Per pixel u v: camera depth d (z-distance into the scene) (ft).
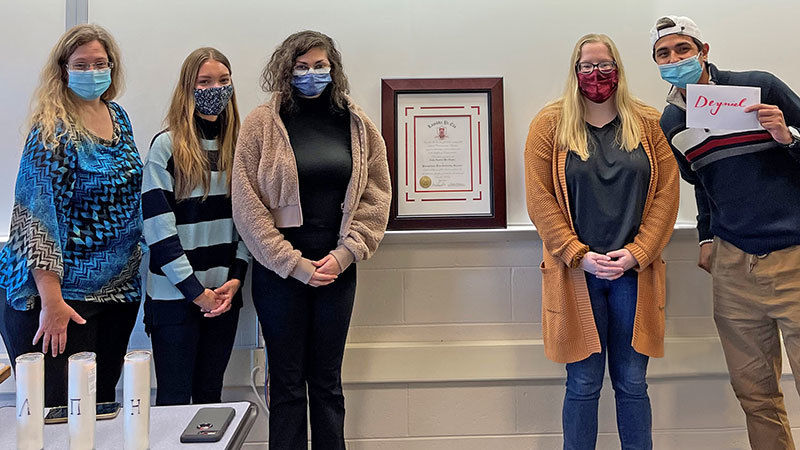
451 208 6.41
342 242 5.17
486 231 6.32
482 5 6.62
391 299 6.44
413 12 6.59
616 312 5.32
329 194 5.21
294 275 4.96
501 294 6.48
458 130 6.46
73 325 4.91
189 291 5.06
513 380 6.43
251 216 5.00
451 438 6.42
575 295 5.30
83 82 4.98
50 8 6.39
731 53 6.68
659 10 6.68
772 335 5.51
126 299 5.36
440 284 6.45
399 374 6.33
